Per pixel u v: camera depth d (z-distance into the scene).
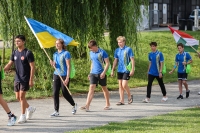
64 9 18.39
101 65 13.77
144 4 20.27
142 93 18.47
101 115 13.05
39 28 13.36
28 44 17.70
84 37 18.66
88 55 20.56
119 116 12.88
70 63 12.73
